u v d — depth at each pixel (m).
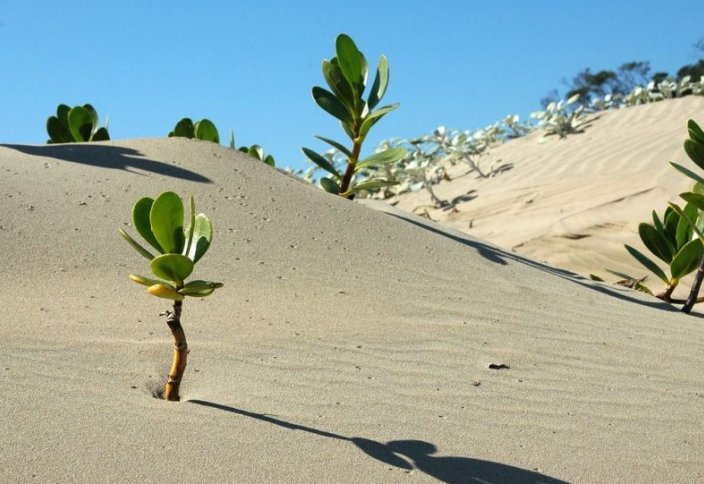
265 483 1.08
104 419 1.20
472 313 1.80
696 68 8.22
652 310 2.05
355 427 1.28
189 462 1.10
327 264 1.90
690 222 2.14
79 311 1.61
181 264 1.25
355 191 2.39
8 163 2.02
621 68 9.73
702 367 1.67
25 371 1.35
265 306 1.70
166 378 1.42
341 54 2.32
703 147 2.01
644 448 1.32
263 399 1.36
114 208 1.93
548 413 1.43
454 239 2.24
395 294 1.83
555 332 1.76
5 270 1.70
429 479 1.13
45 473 1.03
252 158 2.29
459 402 1.44
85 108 2.51
